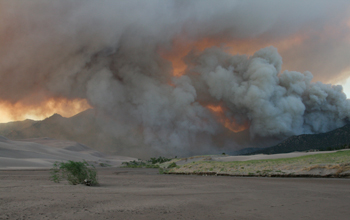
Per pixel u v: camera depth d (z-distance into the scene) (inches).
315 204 261.0
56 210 217.6
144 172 1364.4
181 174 1056.8
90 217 192.5
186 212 217.8
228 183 561.0
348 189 406.9
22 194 322.0
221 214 209.9
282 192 372.8
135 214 206.8
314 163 797.2
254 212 218.8
